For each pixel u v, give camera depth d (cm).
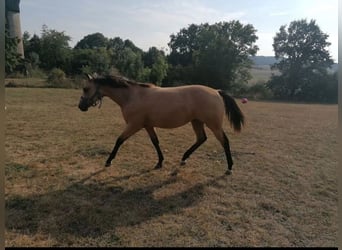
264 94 3177
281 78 3219
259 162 566
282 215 357
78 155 552
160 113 444
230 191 421
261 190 429
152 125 462
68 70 3488
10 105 1149
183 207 364
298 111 1628
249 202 387
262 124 1049
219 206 371
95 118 964
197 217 340
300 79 3131
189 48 4562
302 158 611
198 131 512
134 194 395
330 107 2088
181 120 453
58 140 657
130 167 498
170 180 448
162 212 349
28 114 963
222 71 3181
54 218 323
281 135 856
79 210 342
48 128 774
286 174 504
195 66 3275
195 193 407
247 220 340
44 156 537
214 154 605
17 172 450
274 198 404
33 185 407
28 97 1471
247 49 3275
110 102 1446
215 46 3172
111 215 335
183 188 421
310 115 1430
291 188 442
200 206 369
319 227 331
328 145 744
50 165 491
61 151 573
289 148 697
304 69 3173
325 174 509
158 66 3034
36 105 1192
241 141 754
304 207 379
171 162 537
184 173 480
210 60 3178
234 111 481
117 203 366
